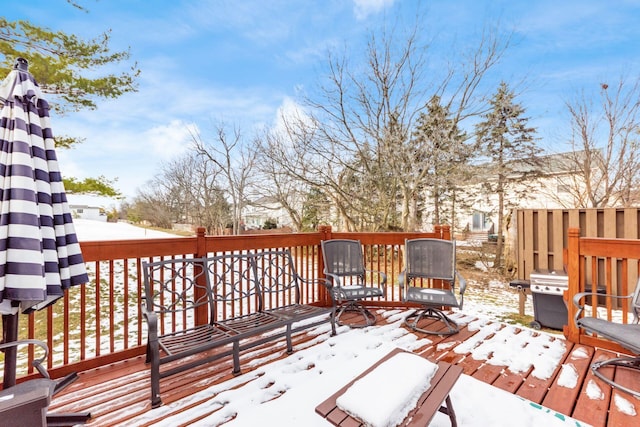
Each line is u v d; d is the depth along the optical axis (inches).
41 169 67.4
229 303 194.2
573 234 121.3
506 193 406.0
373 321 143.7
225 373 97.3
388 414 49.1
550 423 72.1
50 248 67.1
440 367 67.7
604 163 329.4
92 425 73.1
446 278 141.4
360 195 401.7
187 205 745.6
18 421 46.9
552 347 115.6
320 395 84.4
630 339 83.2
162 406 80.4
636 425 71.3
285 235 151.3
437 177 354.9
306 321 146.1
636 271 160.2
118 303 226.5
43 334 178.1
